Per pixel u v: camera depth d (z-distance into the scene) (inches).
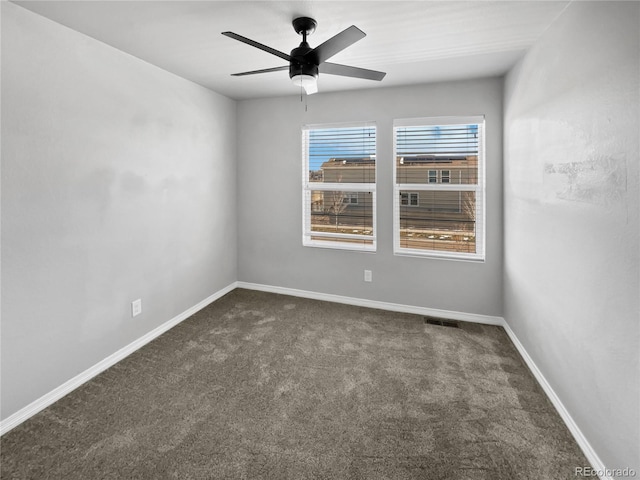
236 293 160.7
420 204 136.7
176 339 114.7
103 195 94.3
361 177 143.9
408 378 92.0
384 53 98.5
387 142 135.9
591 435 64.3
